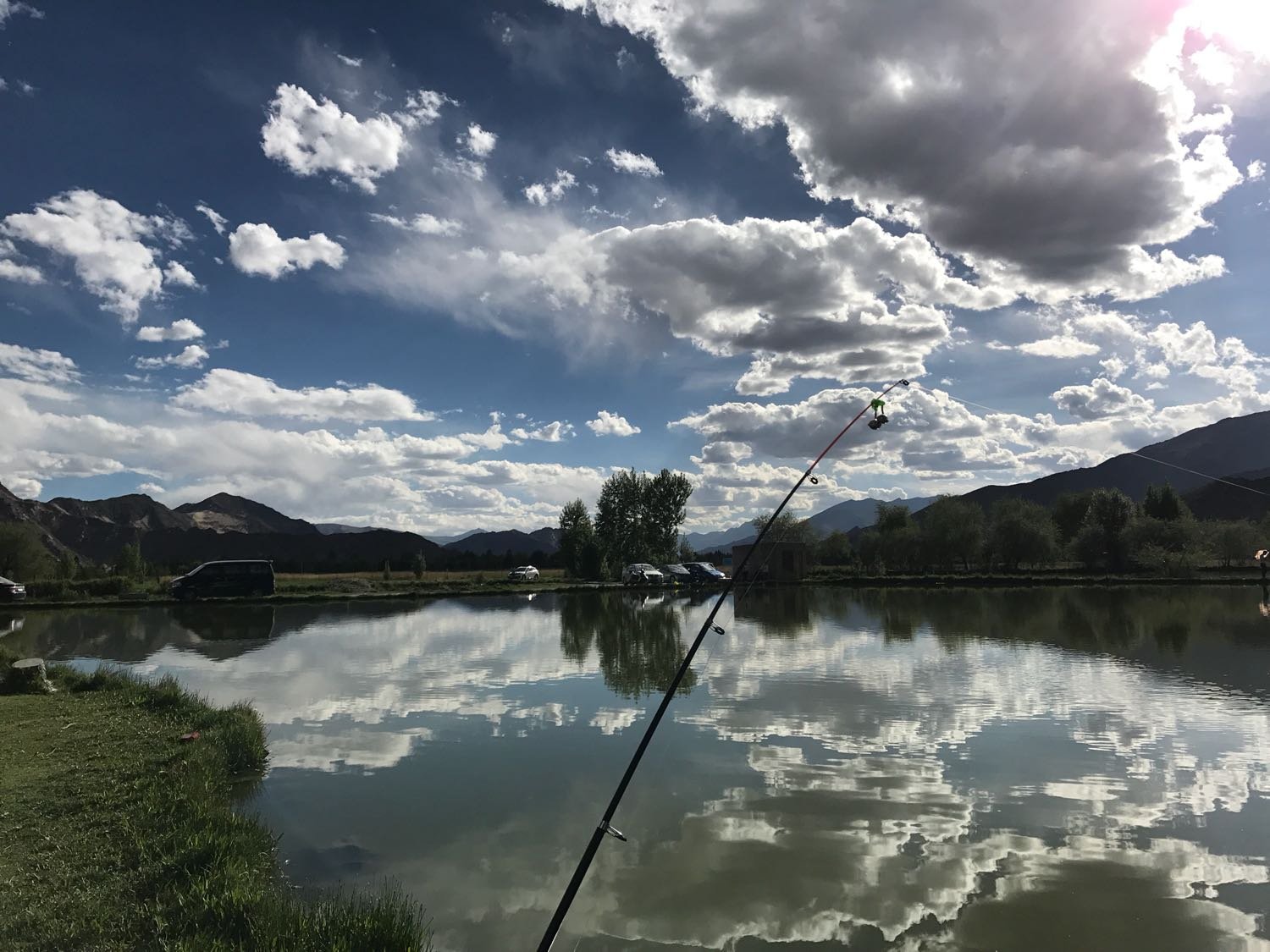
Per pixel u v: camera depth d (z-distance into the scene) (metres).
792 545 57.78
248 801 9.17
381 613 35.19
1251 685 15.45
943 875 7.04
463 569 90.44
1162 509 76.69
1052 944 5.84
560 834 8.10
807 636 24.33
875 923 6.18
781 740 11.66
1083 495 85.50
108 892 6.13
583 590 51.09
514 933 6.09
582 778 9.96
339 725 12.86
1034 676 16.66
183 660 20.31
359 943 5.50
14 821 7.66
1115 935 5.96
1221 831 8.01
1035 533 62.66
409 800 9.16
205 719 11.95
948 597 40.25
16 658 17.39
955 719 12.82
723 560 90.69
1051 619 28.53
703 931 6.10
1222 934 5.95
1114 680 16.09
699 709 13.77
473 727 12.70
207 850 6.88
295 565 86.56
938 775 9.90
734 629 26.86
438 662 19.78
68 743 10.71
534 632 26.75
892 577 54.94
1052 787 9.41
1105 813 8.54
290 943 5.45
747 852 7.59
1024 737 11.69
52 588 43.88
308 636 26.03
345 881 7.00
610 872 7.16
